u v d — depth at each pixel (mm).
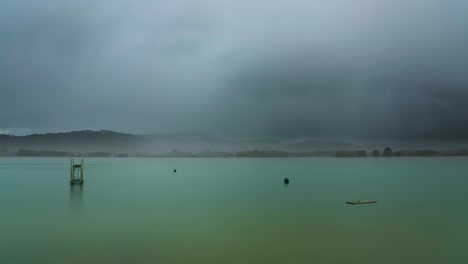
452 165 174125
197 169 145375
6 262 22328
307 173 113125
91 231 29859
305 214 37312
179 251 24484
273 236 28438
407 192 58125
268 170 134750
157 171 128250
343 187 66250
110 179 86812
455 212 38656
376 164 197625
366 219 34906
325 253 24047
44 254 23797
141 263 22234
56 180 80688
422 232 29484
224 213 37844
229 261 22516
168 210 40031
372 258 23266
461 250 24859
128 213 37938
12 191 58125
